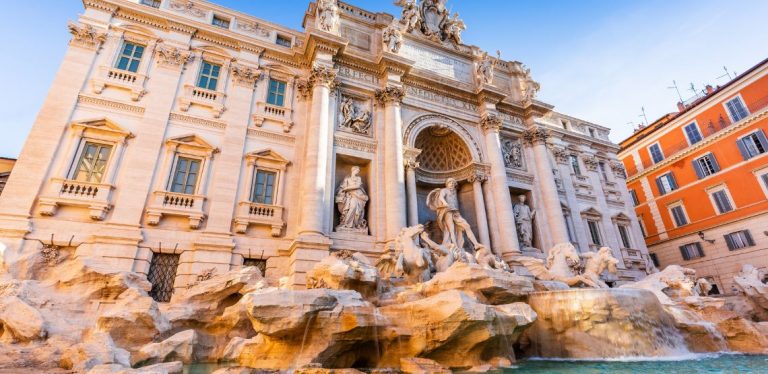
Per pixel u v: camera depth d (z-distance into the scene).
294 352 9.69
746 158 31.58
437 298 10.05
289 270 18.05
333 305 9.91
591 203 31.69
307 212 18.70
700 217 34.78
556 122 34.59
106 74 18.48
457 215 22.31
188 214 17.45
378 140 23.09
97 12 19.44
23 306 10.82
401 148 22.75
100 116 17.67
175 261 16.98
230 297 14.35
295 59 23.73
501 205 25.12
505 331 10.11
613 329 11.86
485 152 27.23
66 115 16.97
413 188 23.06
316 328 9.66
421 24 29.55
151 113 18.70
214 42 21.95
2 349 9.32
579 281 16.70
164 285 16.39
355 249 19.48
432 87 27.16
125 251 15.73
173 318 12.63
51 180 15.69
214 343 12.55
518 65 32.97
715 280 32.88
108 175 16.72
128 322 11.21
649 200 39.91
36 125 16.28
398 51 25.36
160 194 17.30
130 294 12.45
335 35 22.64
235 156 19.72
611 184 34.19
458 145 27.80
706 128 34.75
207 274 16.62
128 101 18.56
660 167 38.84
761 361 10.15
